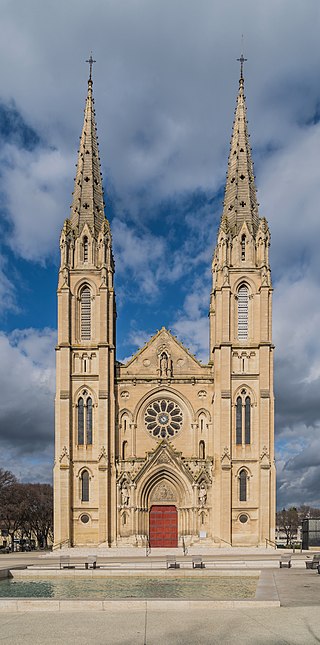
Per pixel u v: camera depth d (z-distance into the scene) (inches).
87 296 3853.3
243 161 4099.4
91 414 3720.5
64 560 2802.7
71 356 3754.9
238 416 3676.2
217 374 3710.6
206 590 1744.6
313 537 3617.1
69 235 3895.2
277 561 2610.7
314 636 1058.1
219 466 3597.4
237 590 1739.7
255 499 3582.7
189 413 3762.3
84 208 4008.4
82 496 3636.8
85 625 1163.9
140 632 1098.1
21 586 1866.4
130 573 2095.2
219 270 3818.9
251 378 3700.8
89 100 4288.9
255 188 4097.0
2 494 5708.7
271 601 1349.7
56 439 3656.5
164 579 2025.1
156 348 3841.0
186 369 3816.4
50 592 1731.1
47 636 1075.3
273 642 1018.7
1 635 1087.0
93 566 2253.9
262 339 3718.0
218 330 3750.0
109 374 3730.3
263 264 3816.4
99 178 4148.6
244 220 3934.5
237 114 4234.7
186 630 1109.7
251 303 3811.5
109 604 1338.6
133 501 3607.3
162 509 3663.9
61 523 3553.2
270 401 3668.8
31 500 5935.0
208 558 2910.9
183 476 3627.0
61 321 3777.1
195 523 3575.3
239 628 1122.0
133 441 3727.9
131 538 3570.4
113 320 3897.6
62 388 3698.3
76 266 3870.6
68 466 3614.7
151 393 3779.5
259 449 3612.2
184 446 3740.2
